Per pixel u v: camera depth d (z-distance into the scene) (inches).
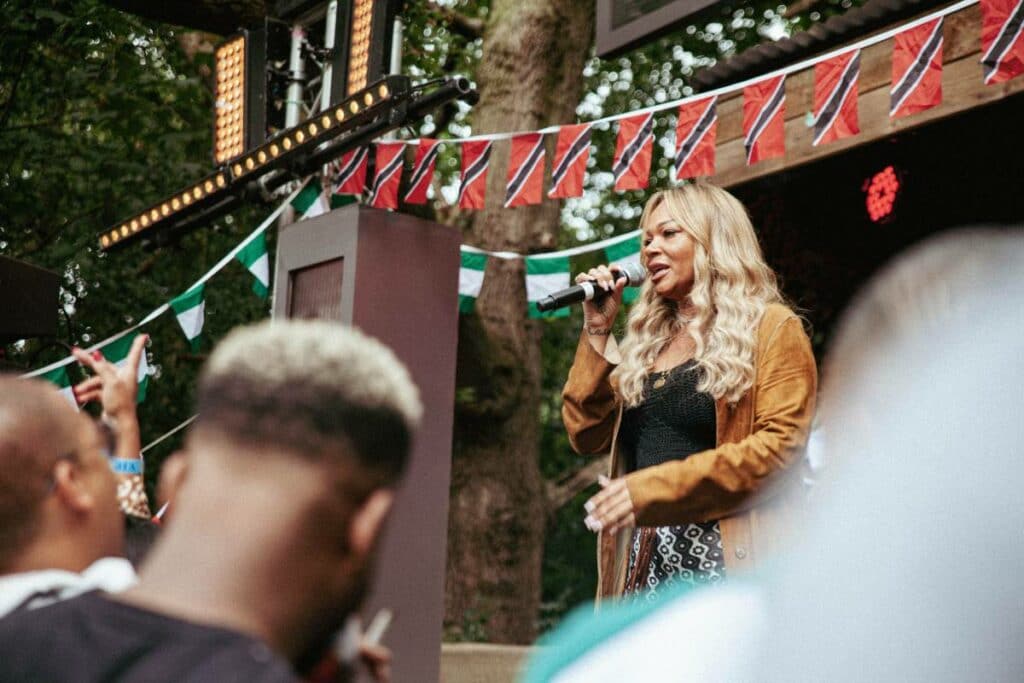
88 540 59.3
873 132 232.5
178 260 433.4
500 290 364.8
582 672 34.1
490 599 359.3
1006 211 304.5
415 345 155.6
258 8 287.1
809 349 119.7
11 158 379.6
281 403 40.2
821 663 27.3
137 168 409.4
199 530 39.9
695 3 179.3
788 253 318.0
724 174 263.1
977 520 25.7
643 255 131.6
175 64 439.5
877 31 234.7
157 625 38.6
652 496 110.8
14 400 58.9
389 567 145.1
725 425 118.6
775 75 192.2
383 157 247.0
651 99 571.8
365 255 154.8
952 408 26.6
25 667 38.4
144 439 424.8
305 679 43.0
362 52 234.7
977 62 214.4
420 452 151.8
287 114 264.1
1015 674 25.3
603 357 131.0
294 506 39.6
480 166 230.4
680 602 33.7
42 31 327.6
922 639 25.9
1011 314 27.1
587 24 381.4
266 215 434.0
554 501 414.6
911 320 28.9
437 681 146.4
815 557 28.4
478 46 477.7
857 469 28.0
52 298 252.5
